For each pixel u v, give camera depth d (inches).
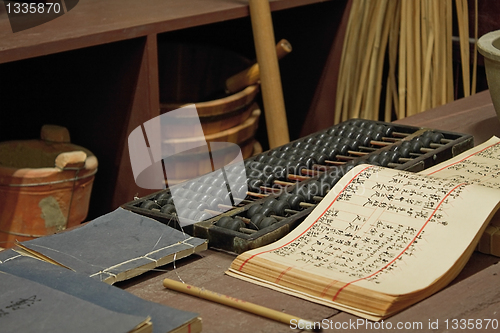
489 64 68.2
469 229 45.7
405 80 115.6
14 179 90.1
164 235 49.4
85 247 47.3
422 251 44.5
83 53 104.0
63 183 91.9
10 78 115.8
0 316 36.3
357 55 118.0
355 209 50.2
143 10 103.2
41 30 89.3
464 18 110.1
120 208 54.4
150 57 96.0
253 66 108.2
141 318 35.2
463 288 42.8
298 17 128.3
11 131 119.5
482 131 76.0
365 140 71.1
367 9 114.1
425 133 70.2
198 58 119.1
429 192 49.9
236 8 104.3
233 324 39.3
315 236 48.0
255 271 44.8
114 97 102.5
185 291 43.0
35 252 46.4
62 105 111.1
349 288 40.5
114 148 105.7
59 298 38.0
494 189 49.3
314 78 129.8
